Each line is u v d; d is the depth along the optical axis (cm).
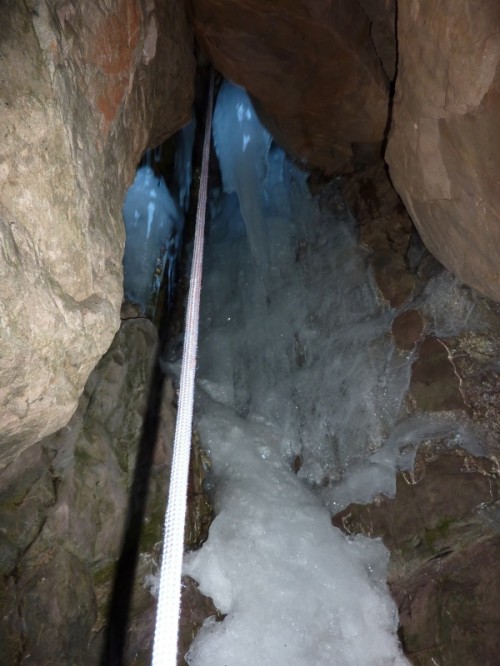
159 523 315
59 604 256
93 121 221
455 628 275
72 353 187
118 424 334
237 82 464
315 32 401
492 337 360
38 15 179
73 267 191
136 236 504
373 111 460
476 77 239
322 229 523
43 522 273
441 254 364
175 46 363
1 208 160
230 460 381
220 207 625
